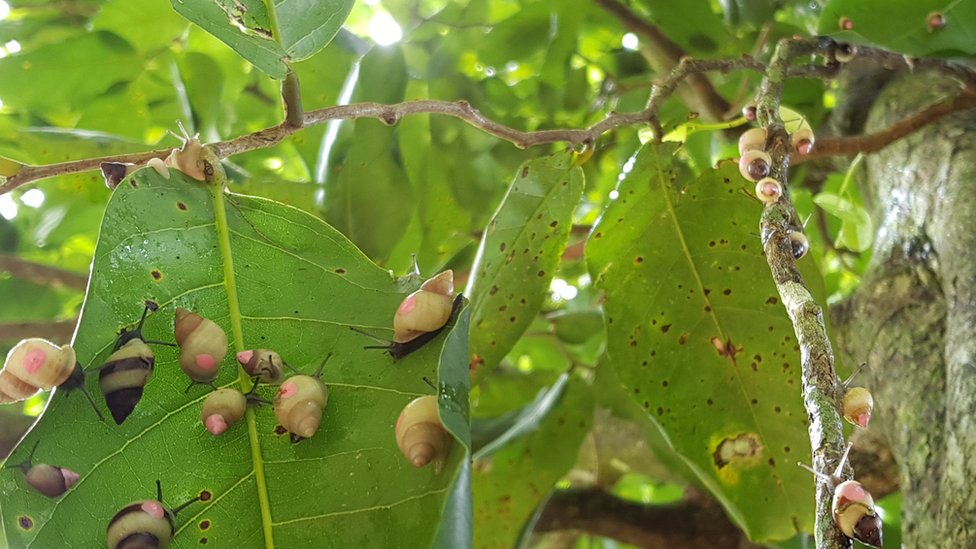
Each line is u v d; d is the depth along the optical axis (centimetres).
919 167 36
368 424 20
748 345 31
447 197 49
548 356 66
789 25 46
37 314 57
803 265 29
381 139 41
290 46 23
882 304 33
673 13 46
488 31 49
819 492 16
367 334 22
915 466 28
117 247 21
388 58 42
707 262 31
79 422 20
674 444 30
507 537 42
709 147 51
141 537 19
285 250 23
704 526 54
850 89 46
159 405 20
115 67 48
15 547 18
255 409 21
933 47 32
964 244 30
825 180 52
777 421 30
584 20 53
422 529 18
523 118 51
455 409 18
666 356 31
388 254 43
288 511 20
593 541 64
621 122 30
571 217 31
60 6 52
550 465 43
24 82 47
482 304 31
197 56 47
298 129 24
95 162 23
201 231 22
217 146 23
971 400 26
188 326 21
